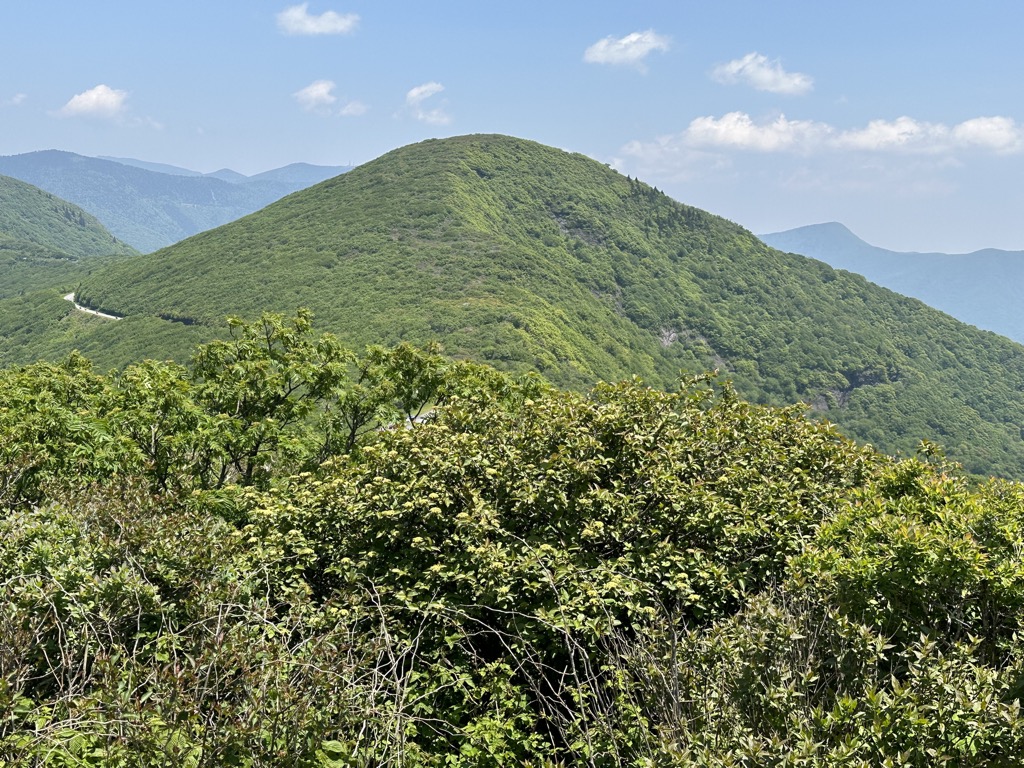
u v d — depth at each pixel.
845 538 5.12
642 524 5.82
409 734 4.48
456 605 5.25
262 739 3.39
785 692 3.44
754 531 5.59
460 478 5.99
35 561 4.68
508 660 5.26
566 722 4.52
